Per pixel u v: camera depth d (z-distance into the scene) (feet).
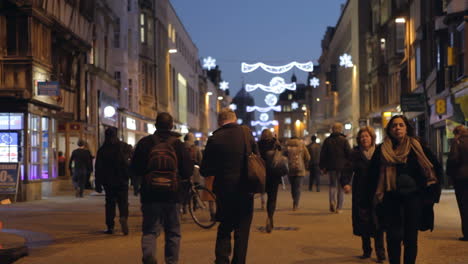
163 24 209.56
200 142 289.53
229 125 24.81
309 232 39.60
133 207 62.80
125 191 40.04
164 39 212.02
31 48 73.41
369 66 193.16
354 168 29.25
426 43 106.93
